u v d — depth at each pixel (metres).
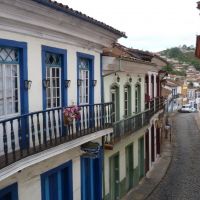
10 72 9.02
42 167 10.11
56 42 10.73
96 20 11.62
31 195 9.65
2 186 8.55
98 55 13.80
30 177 9.59
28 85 9.43
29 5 8.67
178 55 180.50
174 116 60.41
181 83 81.56
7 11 8.30
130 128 17.41
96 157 12.78
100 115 12.91
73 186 11.96
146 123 20.39
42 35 9.95
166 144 33.22
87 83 13.09
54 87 10.92
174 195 18.17
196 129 44.09
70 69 11.61
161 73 26.75
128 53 18.42
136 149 19.84
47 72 10.54
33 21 9.23
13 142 8.02
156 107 24.78
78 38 11.76
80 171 12.45
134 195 18.00
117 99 16.41
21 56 9.27
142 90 20.45
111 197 16.03
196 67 155.25
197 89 93.88
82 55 12.39
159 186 19.80
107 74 14.43
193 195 18.14
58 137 10.57
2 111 8.77
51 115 10.52
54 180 11.01
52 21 9.91
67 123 10.48
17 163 8.09
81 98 12.59
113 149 15.81
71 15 10.25
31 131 9.16
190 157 27.38
